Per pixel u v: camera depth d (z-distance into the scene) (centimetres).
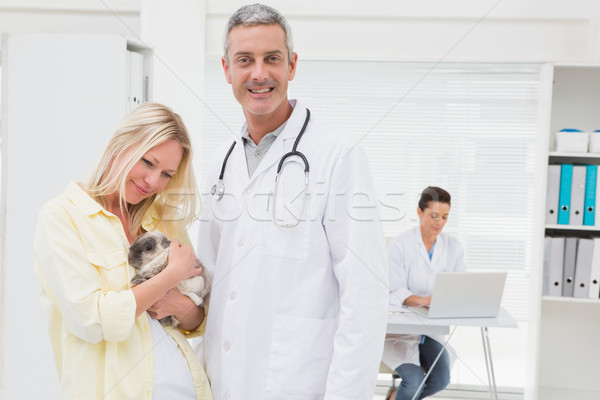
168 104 261
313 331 119
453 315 242
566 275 285
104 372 117
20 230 205
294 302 120
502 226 339
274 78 117
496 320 239
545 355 321
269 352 121
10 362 205
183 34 276
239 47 116
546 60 305
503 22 305
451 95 338
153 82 225
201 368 130
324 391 120
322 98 338
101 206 121
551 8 300
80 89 203
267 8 117
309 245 120
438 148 340
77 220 116
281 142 125
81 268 112
